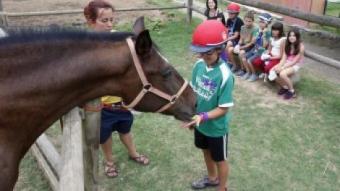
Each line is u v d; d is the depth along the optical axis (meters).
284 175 3.64
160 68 1.94
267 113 4.80
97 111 2.55
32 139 1.89
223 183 3.15
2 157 1.76
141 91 1.96
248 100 5.14
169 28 8.12
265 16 5.64
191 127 2.48
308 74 6.04
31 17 8.21
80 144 1.90
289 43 5.17
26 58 1.76
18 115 1.76
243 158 3.88
